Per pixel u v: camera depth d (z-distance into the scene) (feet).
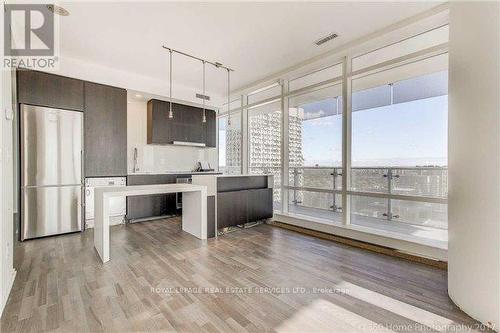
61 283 7.07
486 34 5.38
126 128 14.61
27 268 8.12
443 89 9.93
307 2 8.48
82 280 7.27
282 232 12.73
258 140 17.93
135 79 15.24
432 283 7.19
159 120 16.83
